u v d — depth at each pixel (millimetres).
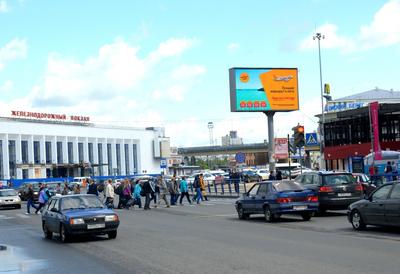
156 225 22156
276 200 21516
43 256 14297
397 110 49031
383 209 16297
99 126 118812
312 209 21750
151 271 11133
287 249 13625
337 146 56844
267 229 19109
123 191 34750
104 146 119500
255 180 62469
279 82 46719
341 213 25062
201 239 16578
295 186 22047
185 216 26781
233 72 45844
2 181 80000
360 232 16953
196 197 38906
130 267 11797
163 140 134500
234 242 15516
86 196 18672
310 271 10352
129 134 126875
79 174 112000
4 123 96750
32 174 100812
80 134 113438
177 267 11461
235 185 44656
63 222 17172
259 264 11414
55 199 18906
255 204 22828
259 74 46375
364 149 52031
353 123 55156
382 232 16750
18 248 16312
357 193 23188
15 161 99000
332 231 17625
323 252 12836
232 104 46094
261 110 46250
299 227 19391
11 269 12195
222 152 142125
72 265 12523
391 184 16500
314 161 85750
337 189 22984
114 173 111188
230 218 24688
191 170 138375
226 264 11578
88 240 17531
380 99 75875
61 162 108625
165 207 34438
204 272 10703
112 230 17438
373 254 12234
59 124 108750
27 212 35062
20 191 53594
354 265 10859
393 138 51469
